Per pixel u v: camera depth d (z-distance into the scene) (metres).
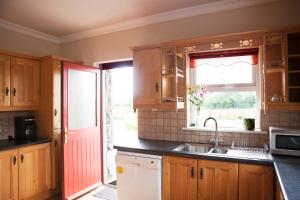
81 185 3.18
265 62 2.10
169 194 2.24
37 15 2.85
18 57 2.87
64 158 2.93
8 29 3.12
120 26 3.20
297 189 1.23
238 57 2.62
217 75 2.74
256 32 2.13
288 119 2.27
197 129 2.69
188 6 2.66
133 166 2.40
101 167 3.59
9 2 2.47
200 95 2.78
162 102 2.57
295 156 1.95
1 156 2.48
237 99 2.68
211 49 2.35
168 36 2.88
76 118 3.15
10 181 2.56
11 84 2.79
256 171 1.89
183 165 2.18
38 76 3.12
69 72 3.04
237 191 1.96
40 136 3.14
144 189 2.34
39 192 2.89
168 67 2.63
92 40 3.51
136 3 2.55
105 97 3.72
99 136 3.55
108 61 3.41
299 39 2.17
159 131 2.93
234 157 1.97
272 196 1.84
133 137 3.16
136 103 2.72
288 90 2.02
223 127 2.69
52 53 3.73
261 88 2.32
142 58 2.68
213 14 2.62
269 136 2.20
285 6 2.30
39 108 3.14
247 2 2.43
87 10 2.72
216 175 2.04
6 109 2.73
